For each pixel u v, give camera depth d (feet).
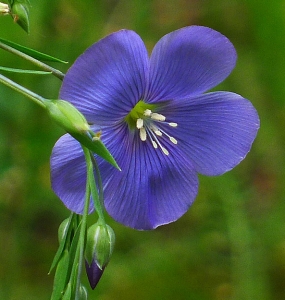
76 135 0.57
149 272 0.86
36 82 0.84
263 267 0.86
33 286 0.85
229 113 0.65
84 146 0.57
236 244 0.85
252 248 0.86
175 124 0.65
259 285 0.85
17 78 0.84
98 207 0.58
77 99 0.59
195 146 0.65
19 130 0.84
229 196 0.86
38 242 0.86
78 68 0.59
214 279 0.86
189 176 0.65
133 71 0.61
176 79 0.63
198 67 0.63
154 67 0.62
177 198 0.65
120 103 0.61
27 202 0.85
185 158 0.65
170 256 0.86
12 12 0.62
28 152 0.84
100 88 0.60
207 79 0.63
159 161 0.65
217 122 0.65
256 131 0.64
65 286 0.58
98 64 0.59
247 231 0.85
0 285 0.84
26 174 0.84
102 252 0.59
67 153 0.61
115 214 0.64
